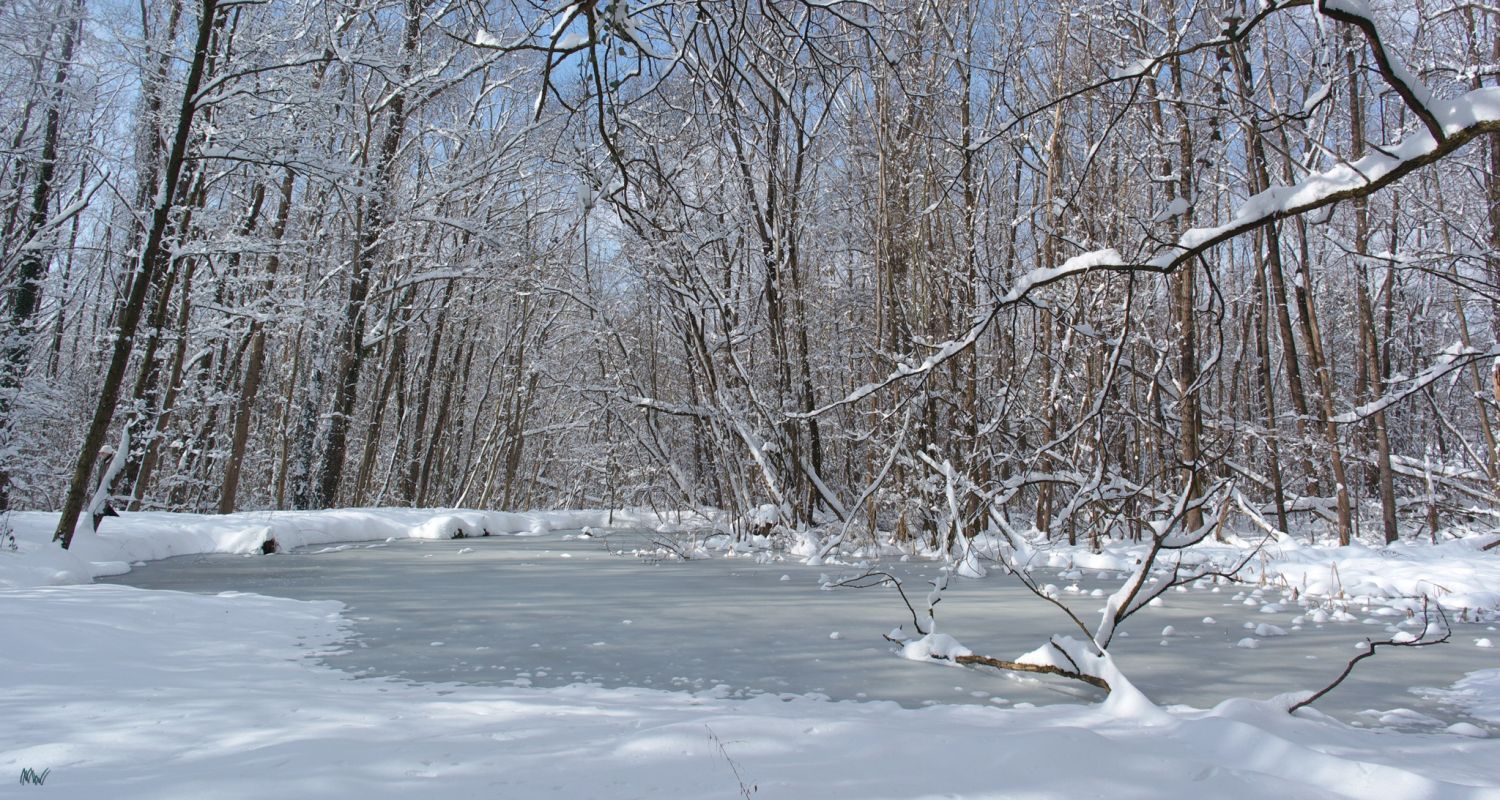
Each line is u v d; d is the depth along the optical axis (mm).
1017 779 2994
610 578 10219
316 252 19109
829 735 3533
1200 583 10180
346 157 16156
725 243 15625
